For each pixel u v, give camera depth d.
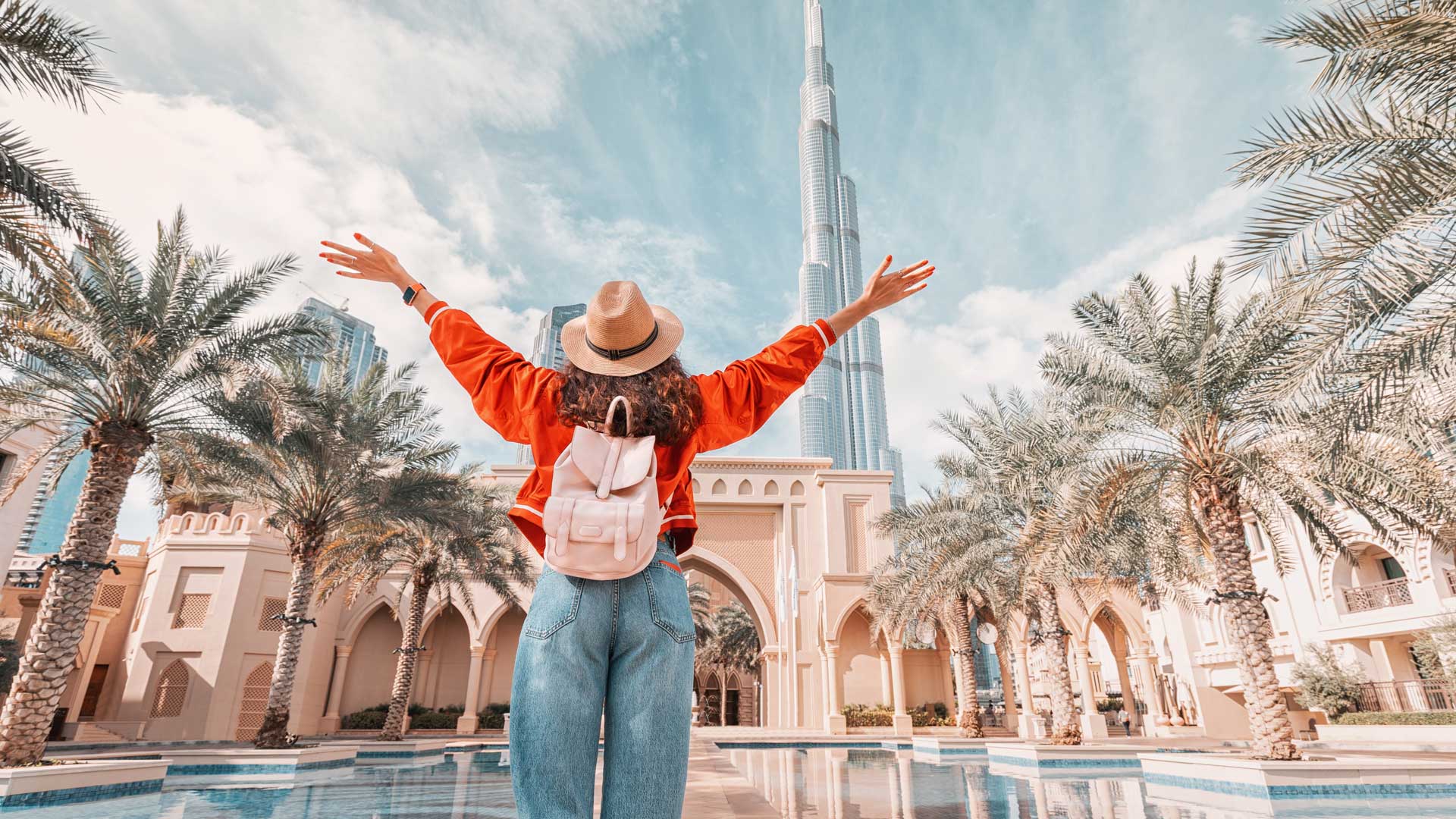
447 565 22.03
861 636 28.53
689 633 1.16
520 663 1.12
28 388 10.94
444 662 30.80
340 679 28.08
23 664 9.99
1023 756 15.08
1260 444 11.64
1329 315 6.70
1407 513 11.04
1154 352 11.44
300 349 12.62
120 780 10.02
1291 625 21.77
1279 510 12.60
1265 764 9.84
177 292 11.23
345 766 15.57
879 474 30.09
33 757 9.80
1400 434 9.80
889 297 1.58
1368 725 17.98
